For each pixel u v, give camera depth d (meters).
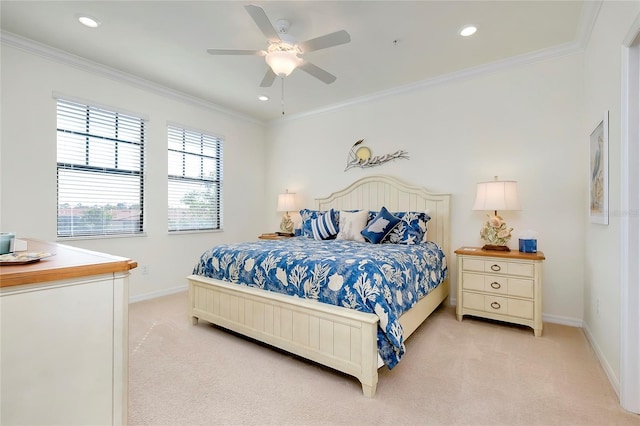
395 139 3.91
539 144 3.02
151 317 3.05
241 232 4.88
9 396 0.91
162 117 3.86
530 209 3.06
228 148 4.69
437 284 3.00
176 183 4.07
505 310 2.75
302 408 1.66
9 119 2.73
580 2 2.24
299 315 2.08
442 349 2.34
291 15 2.40
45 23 2.52
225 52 2.29
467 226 3.41
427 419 1.56
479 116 3.34
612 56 1.92
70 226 3.13
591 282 2.51
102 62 3.18
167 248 3.92
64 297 1.00
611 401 1.70
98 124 3.32
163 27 2.58
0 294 0.89
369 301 1.83
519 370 2.03
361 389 1.83
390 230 3.26
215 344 2.45
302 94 4.04
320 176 4.63
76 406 1.03
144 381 1.91
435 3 2.26
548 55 2.94
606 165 2.01
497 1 2.23
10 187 2.74
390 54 3.00
